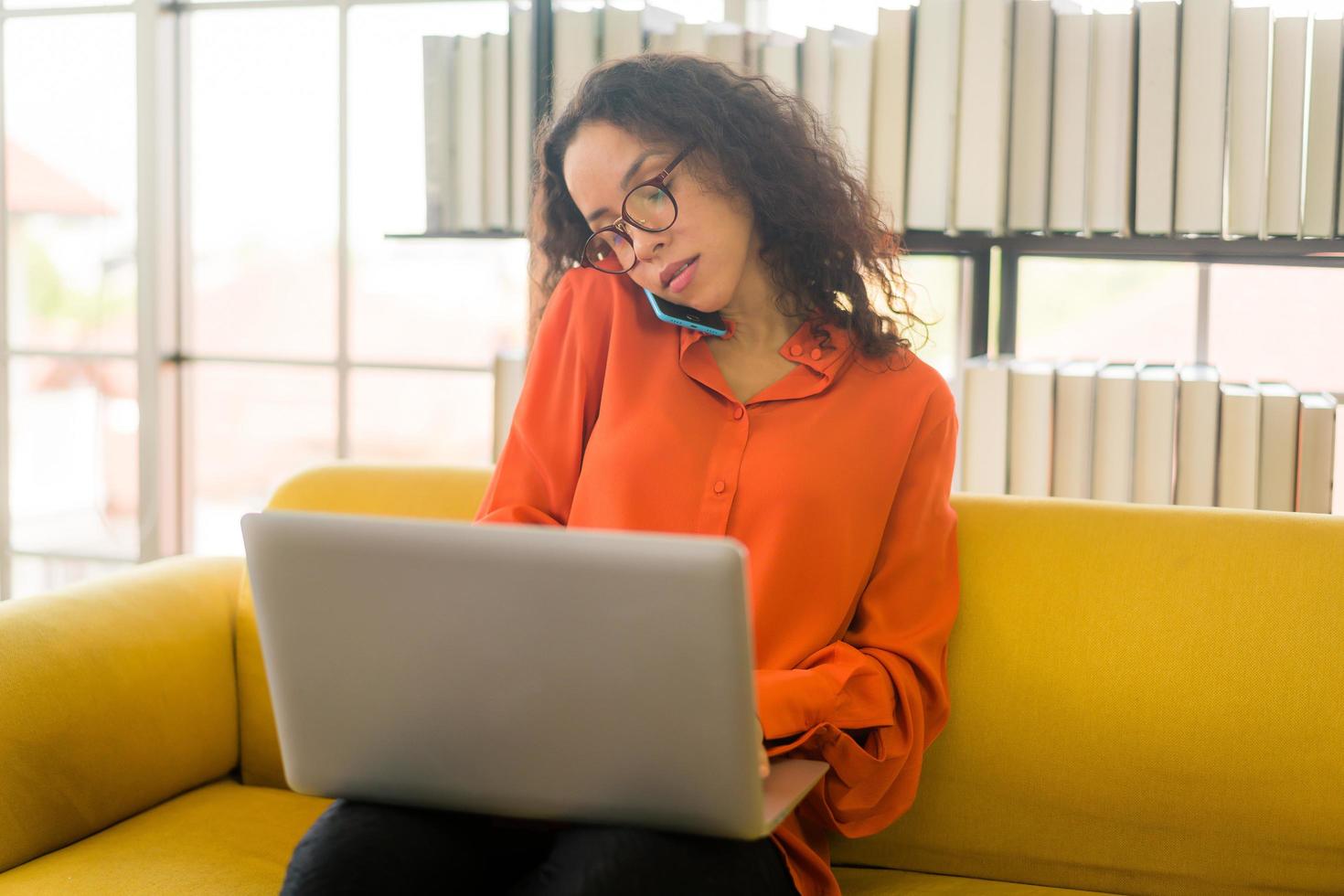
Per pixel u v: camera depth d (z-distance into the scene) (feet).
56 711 4.74
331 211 10.87
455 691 3.24
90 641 5.00
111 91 10.89
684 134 4.55
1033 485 6.60
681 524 4.56
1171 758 4.57
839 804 4.30
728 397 4.67
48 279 11.23
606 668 3.09
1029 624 4.81
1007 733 4.75
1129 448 6.43
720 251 4.60
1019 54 6.59
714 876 3.44
